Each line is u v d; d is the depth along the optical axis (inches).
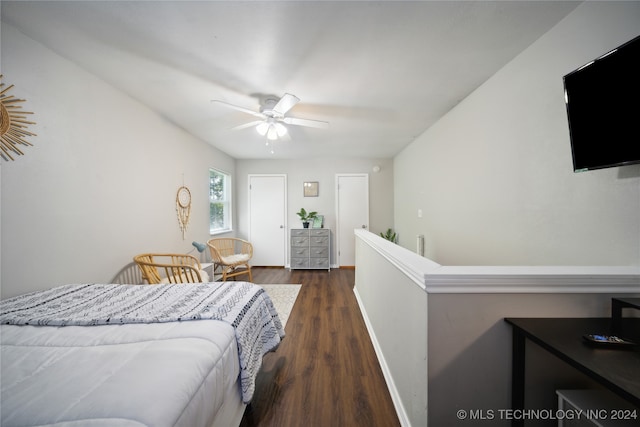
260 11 51.4
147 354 34.9
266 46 62.6
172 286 66.0
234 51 64.5
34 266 60.2
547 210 57.3
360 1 48.9
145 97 90.4
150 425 24.4
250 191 199.3
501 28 56.2
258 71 73.7
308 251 187.9
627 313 37.2
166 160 111.0
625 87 38.1
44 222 62.2
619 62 38.5
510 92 68.7
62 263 66.5
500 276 37.0
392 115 107.6
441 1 49.0
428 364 38.0
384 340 68.9
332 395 60.0
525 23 54.6
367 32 57.6
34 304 51.5
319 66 71.2
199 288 64.3
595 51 46.9
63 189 66.7
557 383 37.4
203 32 57.6
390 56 66.6
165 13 51.8
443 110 102.3
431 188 122.0
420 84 81.4
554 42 55.3
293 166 198.8
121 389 28.1
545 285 37.3
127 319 44.1
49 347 36.5
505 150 70.6
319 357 75.7
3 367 31.8
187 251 128.9
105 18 53.2
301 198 198.7
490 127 77.1
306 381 64.9
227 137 139.6
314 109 101.3
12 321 43.1
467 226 90.1
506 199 70.3
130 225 90.1
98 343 37.6
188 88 83.7
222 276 158.9
